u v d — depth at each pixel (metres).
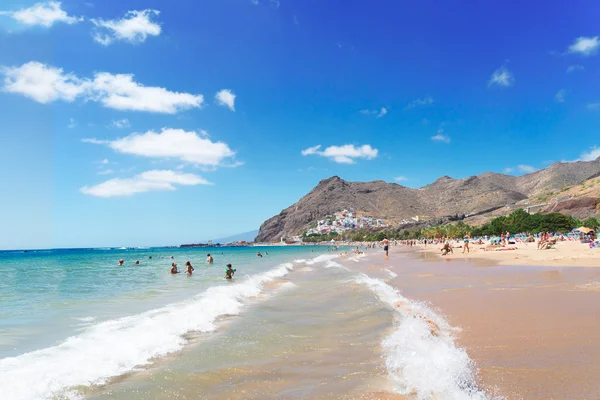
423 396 4.84
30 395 5.33
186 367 6.59
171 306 13.49
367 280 19.58
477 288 14.49
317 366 6.41
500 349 6.55
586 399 4.42
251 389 5.48
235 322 10.52
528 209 165.50
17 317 11.79
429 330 8.02
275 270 31.88
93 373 6.28
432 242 131.88
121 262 49.59
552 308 9.83
